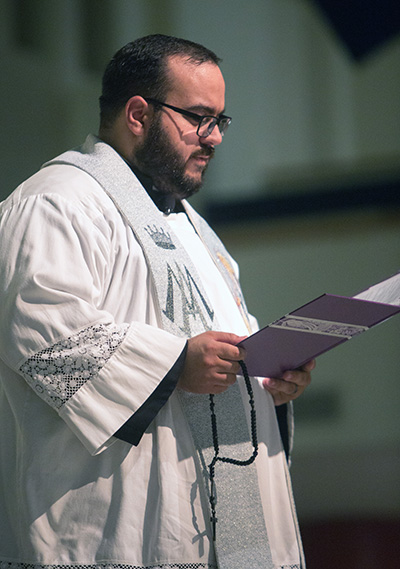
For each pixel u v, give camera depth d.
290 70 19.95
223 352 4.67
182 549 4.61
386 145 19.45
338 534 11.98
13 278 4.69
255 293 20.78
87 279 4.71
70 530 4.59
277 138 20.23
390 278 4.91
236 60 20.19
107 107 5.62
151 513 4.64
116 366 4.59
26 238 4.78
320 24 19.55
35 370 4.57
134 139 5.50
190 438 4.88
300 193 20.25
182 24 19.42
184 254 5.34
